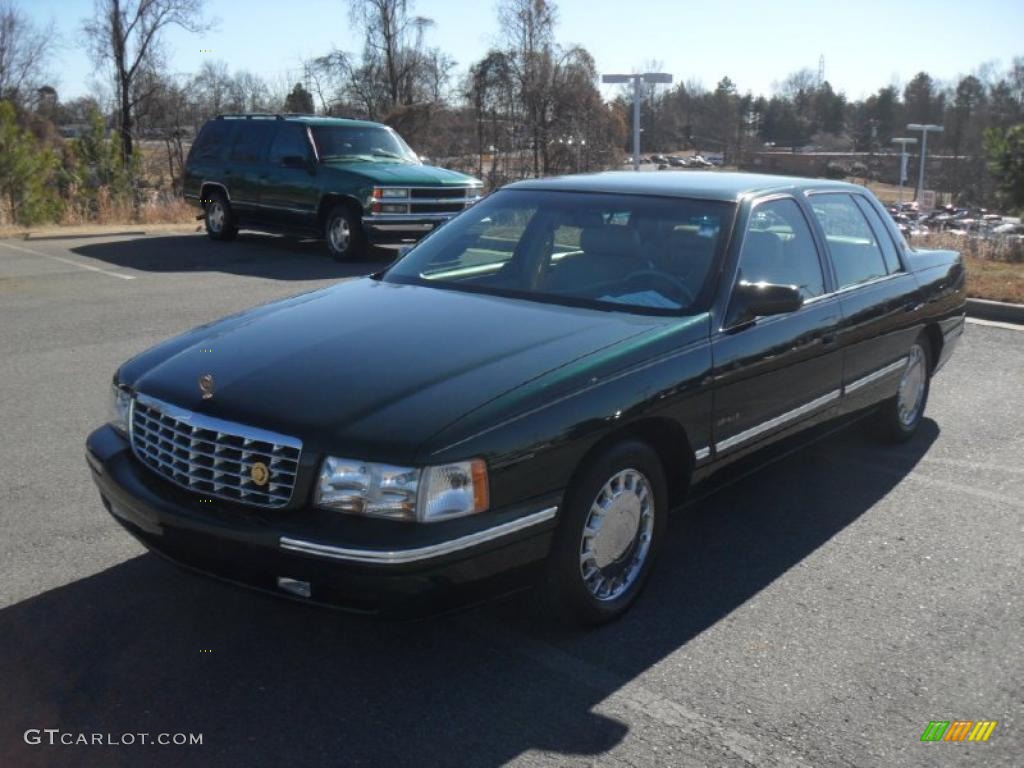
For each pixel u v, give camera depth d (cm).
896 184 7381
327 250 1578
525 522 342
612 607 390
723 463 436
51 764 301
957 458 603
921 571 447
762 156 7412
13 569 428
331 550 317
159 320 972
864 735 322
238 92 4122
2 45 4675
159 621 387
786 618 401
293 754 308
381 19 3581
